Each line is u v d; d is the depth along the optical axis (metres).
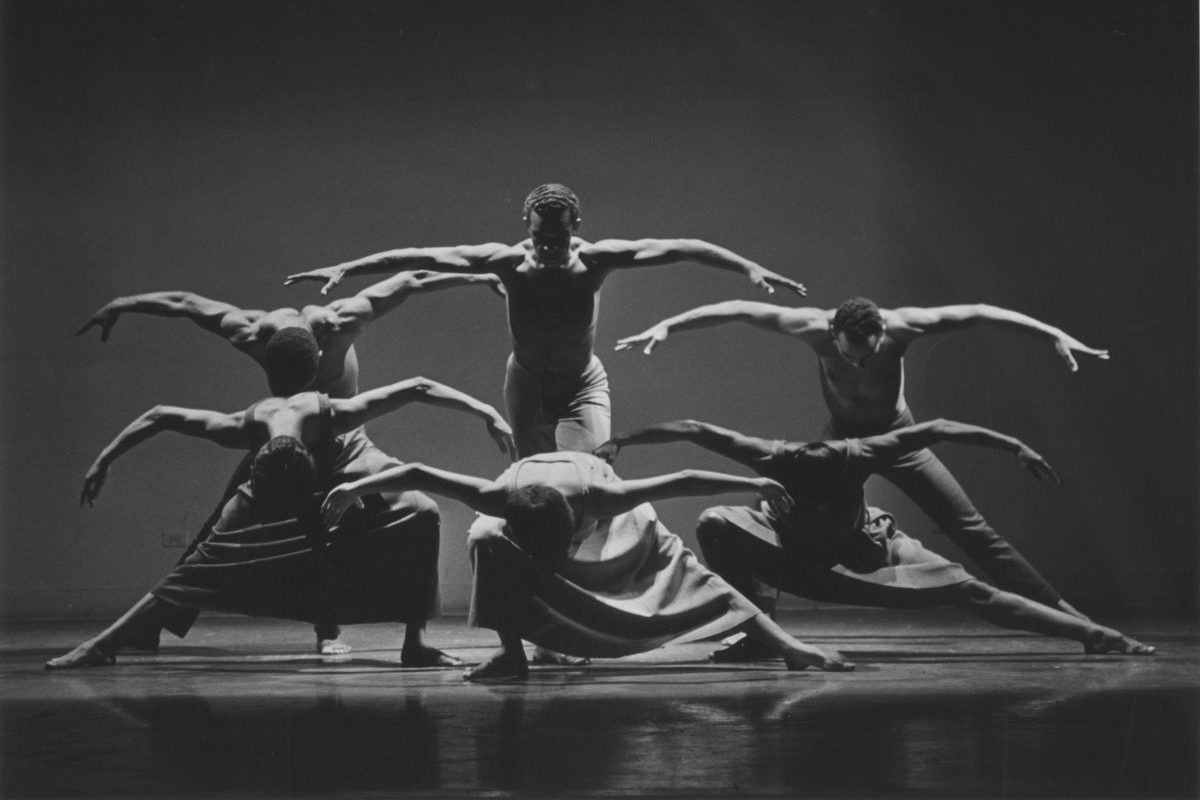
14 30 15.04
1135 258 15.14
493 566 7.72
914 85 15.16
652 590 8.16
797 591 8.89
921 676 7.63
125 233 15.14
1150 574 14.95
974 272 15.19
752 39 15.14
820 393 15.27
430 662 8.71
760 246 15.23
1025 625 8.86
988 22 15.09
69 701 6.80
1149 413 15.13
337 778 4.74
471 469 15.18
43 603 14.75
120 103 15.13
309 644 10.82
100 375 15.07
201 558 8.86
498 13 15.19
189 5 15.12
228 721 6.04
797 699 6.59
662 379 15.28
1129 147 15.07
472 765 4.92
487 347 15.28
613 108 15.23
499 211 15.26
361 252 15.25
